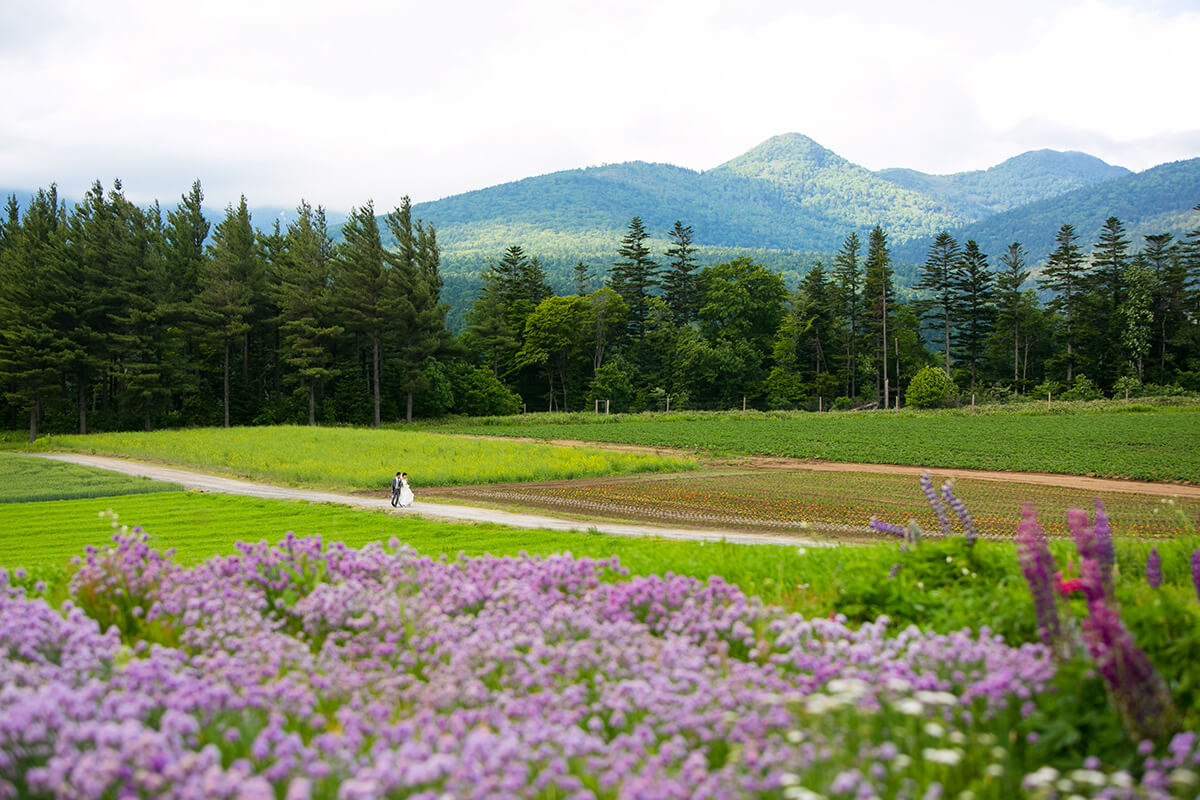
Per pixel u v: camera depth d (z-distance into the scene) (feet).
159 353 252.83
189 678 17.21
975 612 23.44
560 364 327.06
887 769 14.19
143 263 247.91
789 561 34.83
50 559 57.62
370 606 24.22
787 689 17.35
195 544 64.34
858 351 335.06
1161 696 15.29
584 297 331.77
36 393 222.89
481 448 158.51
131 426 251.80
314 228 291.38
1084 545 19.95
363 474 121.29
